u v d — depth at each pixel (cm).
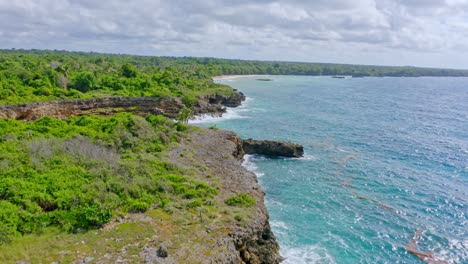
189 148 4531
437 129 7719
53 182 2716
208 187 3130
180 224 2455
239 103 10550
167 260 2005
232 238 2373
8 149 3284
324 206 3806
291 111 9756
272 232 3042
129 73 10044
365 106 11100
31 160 3052
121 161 3416
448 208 3822
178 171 3512
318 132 7250
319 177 4644
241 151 5334
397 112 10075
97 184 2733
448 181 4581
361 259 2891
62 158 3228
